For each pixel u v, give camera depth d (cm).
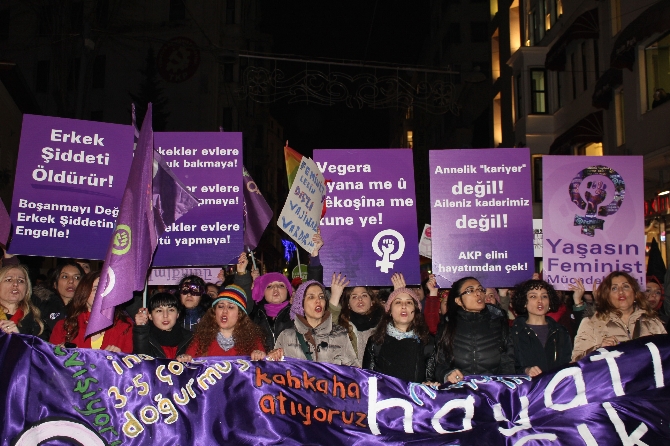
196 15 3481
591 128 1734
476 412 489
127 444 452
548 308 573
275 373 487
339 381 490
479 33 3675
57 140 585
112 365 464
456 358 522
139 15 3469
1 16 3438
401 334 525
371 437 476
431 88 1898
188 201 564
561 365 506
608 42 1695
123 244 455
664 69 1427
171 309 563
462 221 645
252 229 704
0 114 1727
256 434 469
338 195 642
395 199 644
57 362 455
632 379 498
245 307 524
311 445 470
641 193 655
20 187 571
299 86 1645
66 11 1738
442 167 652
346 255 634
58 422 445
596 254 650
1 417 434
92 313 440
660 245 1492
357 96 1692
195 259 627
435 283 640
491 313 534
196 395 471
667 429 479
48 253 570
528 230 645
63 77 1698
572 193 655
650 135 1464
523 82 2195
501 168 652
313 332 530
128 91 3425
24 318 523
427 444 471
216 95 3562
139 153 473
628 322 559
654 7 1337
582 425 481
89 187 588
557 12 2112
